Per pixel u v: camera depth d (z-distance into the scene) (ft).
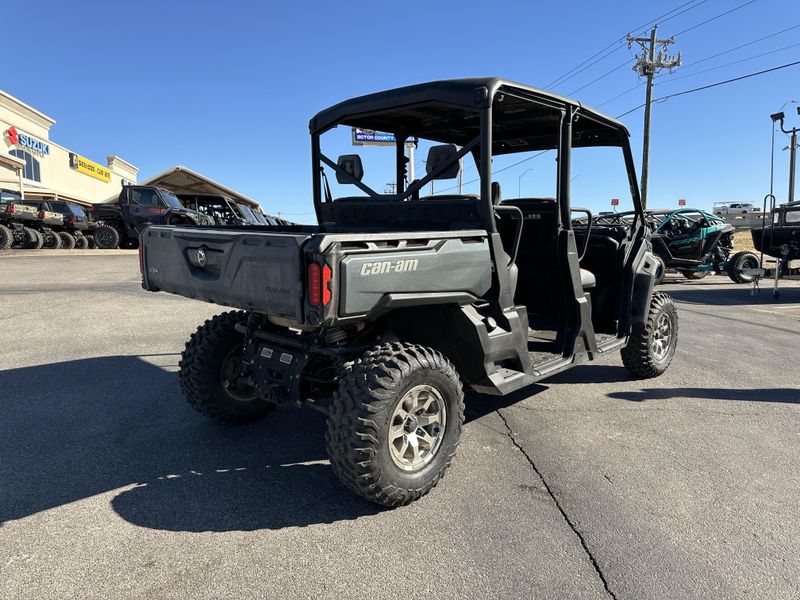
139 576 7.72
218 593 7.39
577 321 13.33
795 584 7.68
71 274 42.80
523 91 11.33
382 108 12.08
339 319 8.54
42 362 18.37
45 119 126.82
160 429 13.07
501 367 12.03
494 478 10.82
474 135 14.64
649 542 8.68
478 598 7.35
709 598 7.39
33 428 12.98
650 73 81.20
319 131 13.76
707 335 24.88
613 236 16.58
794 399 15.74
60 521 9.09
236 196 101.65
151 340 21.70
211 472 10.96
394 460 9.41
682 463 11.55
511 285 11.69
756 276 38.81
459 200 11.35
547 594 7.44
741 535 8.89
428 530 8.99
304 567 7.98
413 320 11.00
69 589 7.42
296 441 12.53
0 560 8.02
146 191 65.92
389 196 12.60
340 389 9.30
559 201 12.89
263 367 11.16
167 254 11.52
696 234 46.03
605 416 14.29
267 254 9.06
